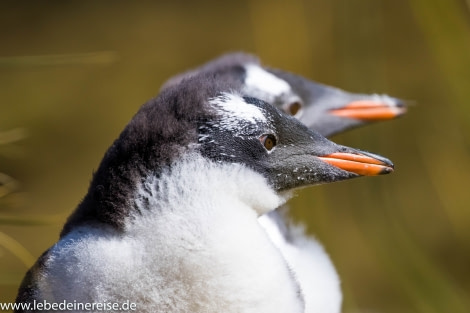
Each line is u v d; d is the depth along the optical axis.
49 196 17.28
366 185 11.26
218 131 6.33
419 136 18.23
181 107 6.31
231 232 6.18
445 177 17.59
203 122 6.29
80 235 6.12
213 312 6.13
